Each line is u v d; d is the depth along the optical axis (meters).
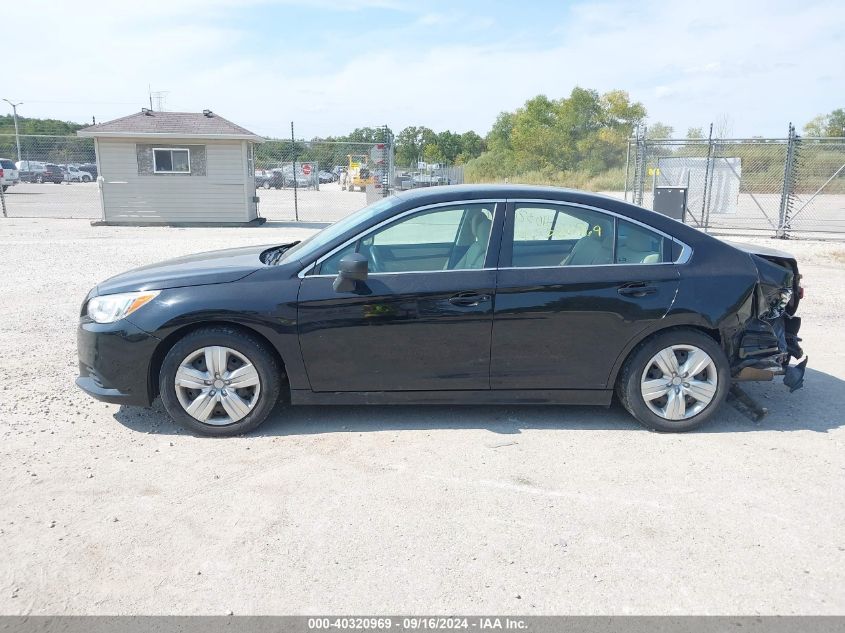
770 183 31.61
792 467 4.14
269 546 3.25
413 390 4.58
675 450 4.38
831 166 33.00
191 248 13.80
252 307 4.39
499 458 4.23
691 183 18.44
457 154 88.44
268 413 4.54
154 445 4.38
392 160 20.89
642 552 3.23
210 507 3.60
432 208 4.65
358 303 4.43
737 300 4.57
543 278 4.49
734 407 5.05
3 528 3.37
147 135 18.30
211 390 4.46
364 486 3.85
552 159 55.41
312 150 32.56
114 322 4.45
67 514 3.52
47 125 49.50
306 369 4.50
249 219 19.42
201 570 3.06
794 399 5.37
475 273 4.50
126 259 12.16
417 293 4.44
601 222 4.66
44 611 2.78
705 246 4.69
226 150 18.86
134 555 3.17
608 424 4.81
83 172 48.56
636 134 18.64
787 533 3.40
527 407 5.11
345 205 28.28
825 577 3.05
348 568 3.09
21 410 4.93
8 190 36.31
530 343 4.53
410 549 3.24
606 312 4.50
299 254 4.71
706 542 3.32
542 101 58.34
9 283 9.78
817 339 7.21
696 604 2.86
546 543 3.30
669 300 4.53
